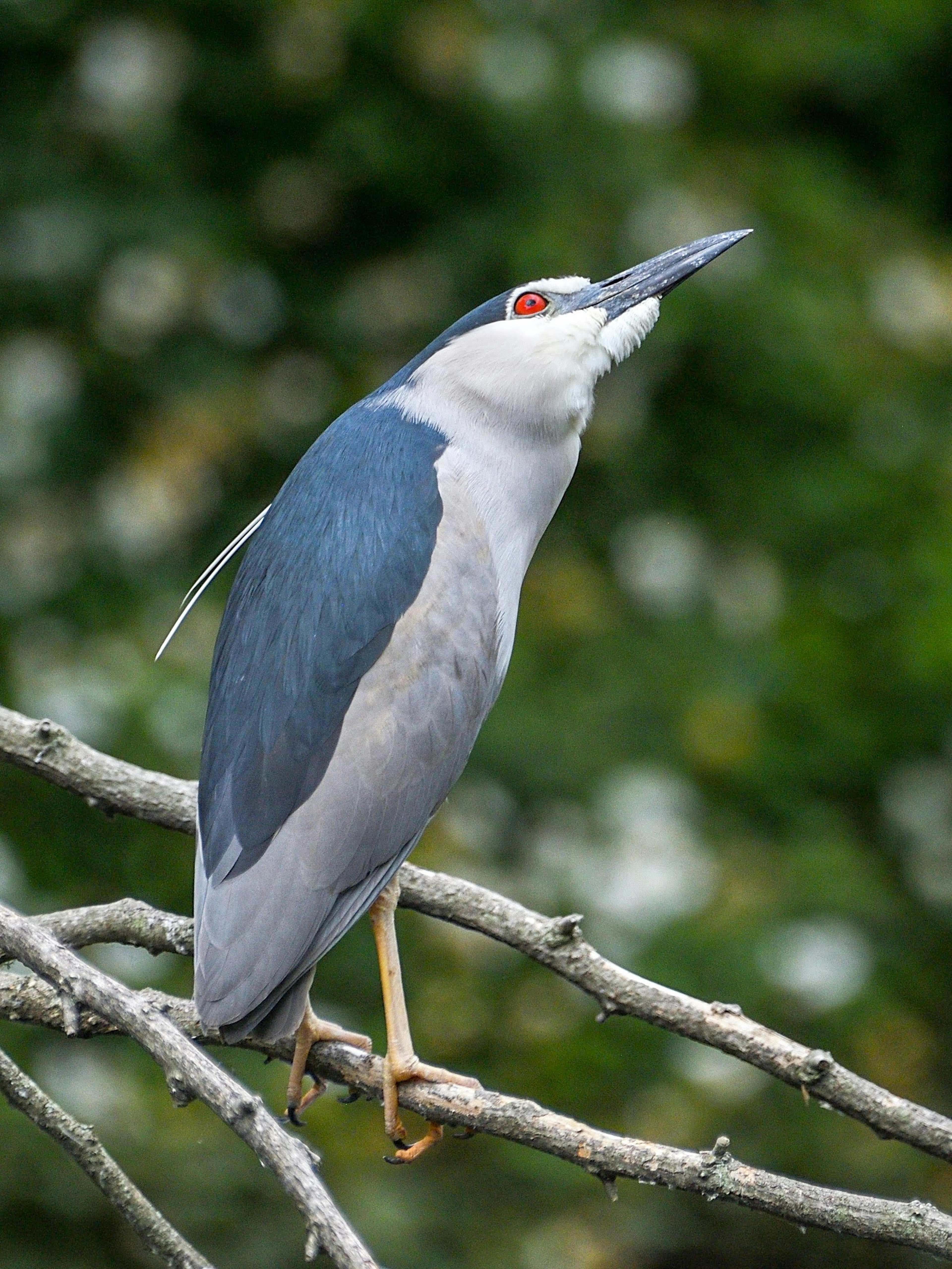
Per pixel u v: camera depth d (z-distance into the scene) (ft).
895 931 39.78
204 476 40.40
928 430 42.96
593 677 39.45
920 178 46.88
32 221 39.70
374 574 20.68
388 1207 32.07
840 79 44.88
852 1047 37.35
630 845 36.22
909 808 41.06
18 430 40.32
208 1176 30.53
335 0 39.68
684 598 41.50
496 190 41.34
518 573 23.31
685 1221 38.50
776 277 41.52
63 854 34.78
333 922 19.56
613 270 40.09
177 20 40.37
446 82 40.24
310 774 19.66
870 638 41.39
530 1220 34.86
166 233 39.50
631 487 41.98
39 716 34.30
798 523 41.96
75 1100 30.45
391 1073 18.85
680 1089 35.55
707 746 38.88
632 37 42.27
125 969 31.45
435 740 20.54
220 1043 18.80
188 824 20.62
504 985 35.99
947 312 43.42
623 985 19.11
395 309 41.75
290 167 41.42
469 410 23.40
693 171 42.01
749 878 37.29
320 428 40.88
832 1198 16.12
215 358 40.60
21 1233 29.68
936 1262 40.22
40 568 39.24
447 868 34.99
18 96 40.32
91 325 40.55
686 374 42.16
